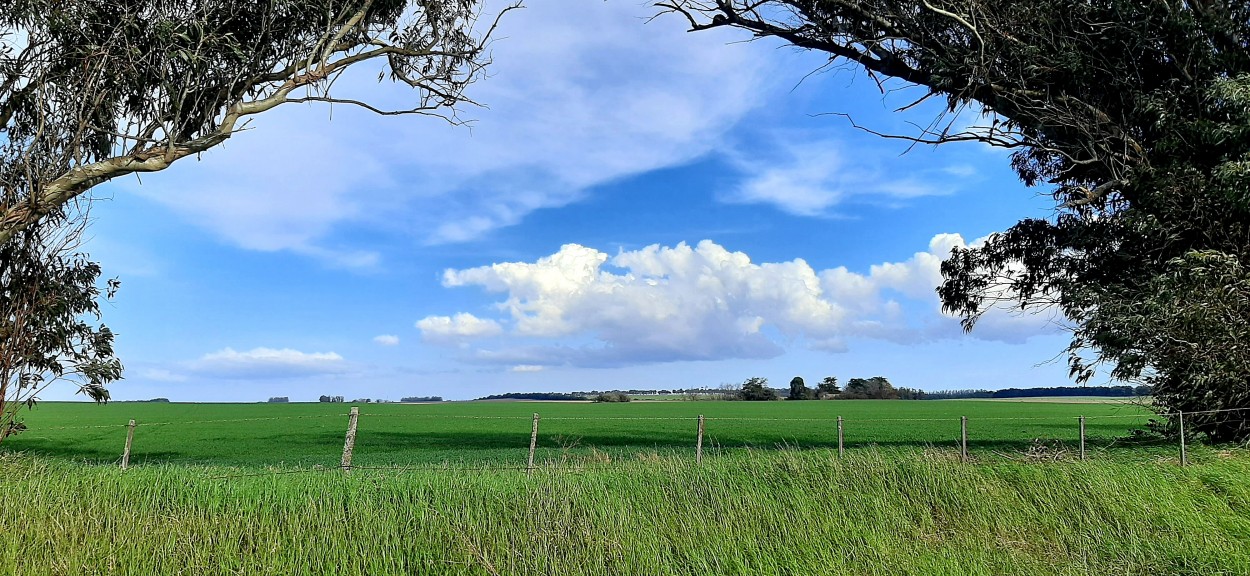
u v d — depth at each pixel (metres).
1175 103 15.54
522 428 41.03
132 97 12.64
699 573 7.48
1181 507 9.53
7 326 13.89
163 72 12.15
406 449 27.22
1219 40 15.88
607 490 9.97
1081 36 16.30
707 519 8.88
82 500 9.00
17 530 8.02
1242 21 15.70
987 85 16.89
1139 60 16.38
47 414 61.69
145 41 12.27
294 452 26.23
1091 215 17.95
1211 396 15.22
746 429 38.16
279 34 13.31
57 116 12.19
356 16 13.67
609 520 8.66
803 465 11.08
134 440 32.62
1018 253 20.50
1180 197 15.29
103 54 11.96
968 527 8.97
